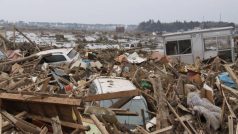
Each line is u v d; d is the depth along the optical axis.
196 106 12.67
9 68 20.86
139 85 16.31
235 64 23.66
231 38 29.94
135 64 24.80
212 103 14.29
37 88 13.20
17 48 33.94
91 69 22.86
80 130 9.47
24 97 9.84
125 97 12.00
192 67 23.69
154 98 13.54
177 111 12.88
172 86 16.06
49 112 9.85
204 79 18.92
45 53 25.03
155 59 26.75
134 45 52.91
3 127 9.15
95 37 94.25
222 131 12.19
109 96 11.77
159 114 11.91
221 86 15.77
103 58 29.50
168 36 30.56
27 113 10.13
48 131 9.59
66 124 9.65
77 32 130.88
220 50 29.98
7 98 10.00
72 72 21.73
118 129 10.38
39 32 108.56
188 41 30.27
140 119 11.46
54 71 19.30
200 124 12.17
